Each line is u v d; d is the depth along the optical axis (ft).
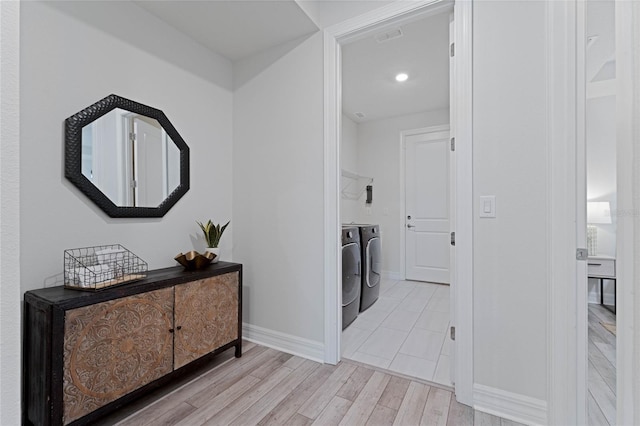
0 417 1.75
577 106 4.47
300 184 7.25
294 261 7.32
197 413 5.01
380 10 6.19
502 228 5.03
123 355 4.72
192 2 6.09
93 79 5.45
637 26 1.77
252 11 6.33
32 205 4.70
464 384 5.27
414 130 14.71
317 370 6.43
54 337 3.96
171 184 6.82
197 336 5.95
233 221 8.39
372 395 5.53
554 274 4.60
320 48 6.95
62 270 5.03
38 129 4.75
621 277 1.88
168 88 6.81
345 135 14.99
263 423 4.78
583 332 4.47
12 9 1.82
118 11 5.85
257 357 7.02
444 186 14.15
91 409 4.31
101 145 5.55
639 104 1.76
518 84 4.92
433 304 11.06
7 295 1.79
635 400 1.75
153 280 5.29
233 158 8.41
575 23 4.47
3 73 1.78
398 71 10.23
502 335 5.03
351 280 9.14
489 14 5.13
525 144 4.87
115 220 5.82
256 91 7.98
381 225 15.55
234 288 6.84
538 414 4.75
